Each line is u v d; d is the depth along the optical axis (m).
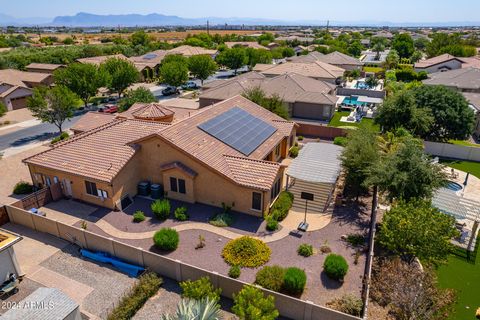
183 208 28.83
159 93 83.94
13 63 97.88
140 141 31.23
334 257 22.12
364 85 90.75
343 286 21.08
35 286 20.95
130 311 18.41
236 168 29.61
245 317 15.85
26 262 23.09
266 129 38.69
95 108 68.75
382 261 22.69
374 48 166.38
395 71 100.12
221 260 23.53
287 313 18.36
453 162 42.50
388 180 25.53
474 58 102.00
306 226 27.03
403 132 41.91
